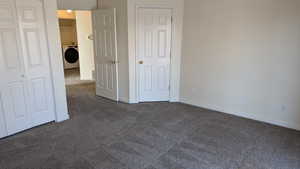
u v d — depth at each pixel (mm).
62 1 4016
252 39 3332
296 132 3102
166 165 2328
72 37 8719
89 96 4898
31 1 2898
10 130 2947
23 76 2967
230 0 3414
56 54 3277
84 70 6645
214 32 3693
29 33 2943
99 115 3750
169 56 4223
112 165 2324
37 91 3174
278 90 3250
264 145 2738
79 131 3135
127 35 3996
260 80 3385
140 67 4223
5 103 2842
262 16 3178
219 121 3494
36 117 3229
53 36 3193
